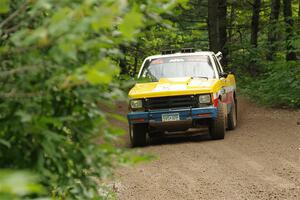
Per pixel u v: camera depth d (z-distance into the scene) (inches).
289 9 1705.2
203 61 847.1
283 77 1125.7
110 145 178.2
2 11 136.8
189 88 772.6
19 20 155.9
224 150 703.7
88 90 167.5
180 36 1417.3
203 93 768.3
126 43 168.7
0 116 158.9
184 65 840.9
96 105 187.5
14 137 165.3
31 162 165.0
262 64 1396.4
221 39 1707.7
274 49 1565.0
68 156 174.2
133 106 778.2
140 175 578.6
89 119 178.1
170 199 492.1
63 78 151.6
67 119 164.2
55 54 140.7
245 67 1648.6
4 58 153.8
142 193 511.2
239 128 904.3
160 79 814.5
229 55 1670.8
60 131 179.5
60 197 195.6
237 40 1927.9
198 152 697.0
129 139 861.2
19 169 164.4
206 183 540.4
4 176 100.9
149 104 775.1
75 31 131.3
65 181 180.4
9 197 111.7
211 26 1523.1
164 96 770.2
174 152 706.2
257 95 1239.5
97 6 156.3
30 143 165.3
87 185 186.4
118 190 512.4
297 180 538.0
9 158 166.6
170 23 173.6
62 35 134.7
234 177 559.2
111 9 133.5
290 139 765.3
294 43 1143.0
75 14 135.0
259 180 543.5
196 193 507.8
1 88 154.1
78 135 178.9
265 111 1094.4
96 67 136.9
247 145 732.0
